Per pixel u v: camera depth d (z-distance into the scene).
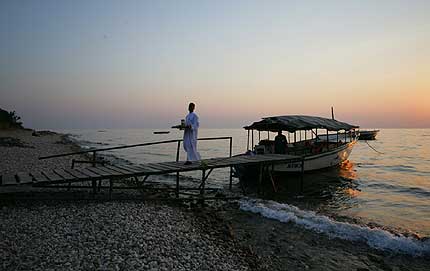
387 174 27.55
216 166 14.11
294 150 21.50
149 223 9.70
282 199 16.23
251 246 9.19
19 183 10.14
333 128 21.30
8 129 74.38
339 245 9.53
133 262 6.78
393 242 9.62
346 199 17.08
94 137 117.75
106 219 9.56
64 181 10.77
